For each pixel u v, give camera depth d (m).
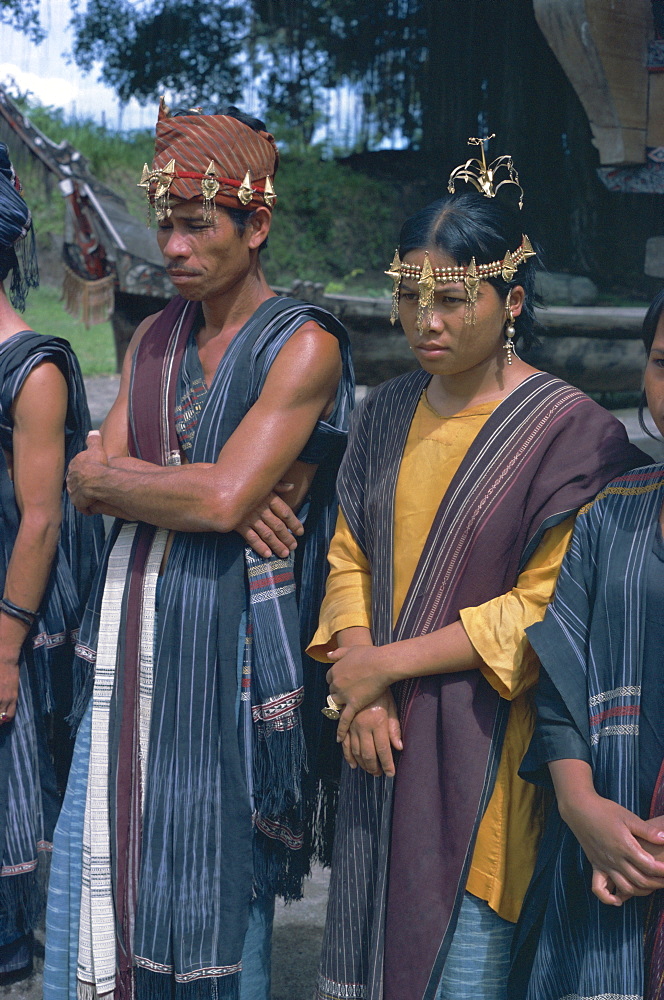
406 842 1.64
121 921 1.90
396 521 1.74
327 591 1.88
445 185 9.48
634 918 1.45
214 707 1.87
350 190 9.88
